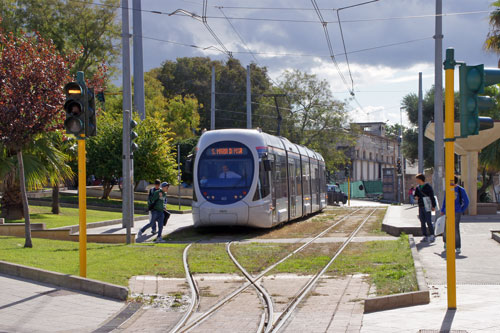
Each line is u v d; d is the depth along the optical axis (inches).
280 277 470.0
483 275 421.7
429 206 653.9
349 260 545.3
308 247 665.0
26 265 450.3
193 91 2849.4
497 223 887.7
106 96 1957.4
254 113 2463.1
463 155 1157.7
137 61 1605.6
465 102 300.8
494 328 270.2
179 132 2400.3
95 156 1453.0
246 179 838.5
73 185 2092.8
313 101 2405.3
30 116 569.6
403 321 294.5
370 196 3176.7
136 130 1448.1
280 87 2418.8
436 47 882.8
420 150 1641.2
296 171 1096.8
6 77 572.1
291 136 2415.1
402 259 506.9
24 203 576.4
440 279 410.9
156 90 2541.8
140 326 316.8
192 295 398.3
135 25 1601.9
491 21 1003.3
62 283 399.5
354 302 362.6
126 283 428.1
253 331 303.7
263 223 847.7
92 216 1077.1
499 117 1344.7
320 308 352.2
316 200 1322.6
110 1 1879.9
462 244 615.2
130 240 701.3
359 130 2438.5
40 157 861.8
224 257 583.8
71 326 310.0
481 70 298.5
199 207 836.6
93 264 497.4
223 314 345.7
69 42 1886.1
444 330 269.6
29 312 331.9
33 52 597.3
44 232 728.3
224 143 858.8
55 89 586.6
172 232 858.1
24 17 1787.6
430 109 2341.3
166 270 495.8
